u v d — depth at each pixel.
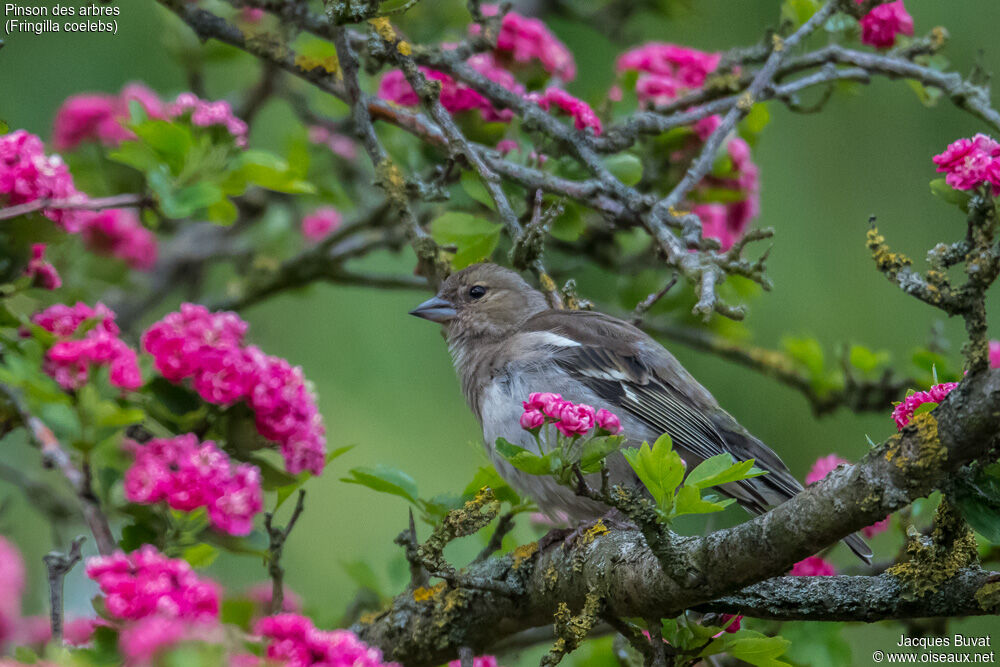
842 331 13.28
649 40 14.86
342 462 13.49
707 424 9.99
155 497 7.04
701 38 14.46
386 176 9.80
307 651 6.18
